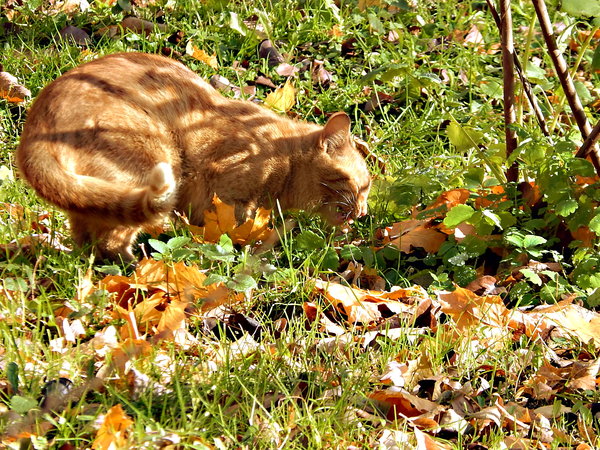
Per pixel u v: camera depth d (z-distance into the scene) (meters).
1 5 7.88
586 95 5.95
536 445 3.90
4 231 5.06
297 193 5.90
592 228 4.96
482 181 5.64
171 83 5.36
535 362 4.45
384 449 3.61
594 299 4.94
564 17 6.55
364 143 6.79
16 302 4.27
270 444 3.52
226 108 5.62
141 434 3.27
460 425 3.91
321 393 3.94
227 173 5.49
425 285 5.28
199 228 5.34
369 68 7.84
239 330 4.53
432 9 9.17
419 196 6.05
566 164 5.26
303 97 7.41
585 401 4.27
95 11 8.09
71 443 3.34
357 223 5.98
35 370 3.75
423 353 4.34
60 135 4.79
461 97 7.61
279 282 4.93
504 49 5.61
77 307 4.23
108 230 5.08
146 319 4.38
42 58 7.14
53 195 4.64
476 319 4.65
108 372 3.77
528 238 5.12
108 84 5.06
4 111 6.58
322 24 8.34
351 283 5.26
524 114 7.00
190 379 3.86
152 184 4.55
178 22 7.97
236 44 7.91
